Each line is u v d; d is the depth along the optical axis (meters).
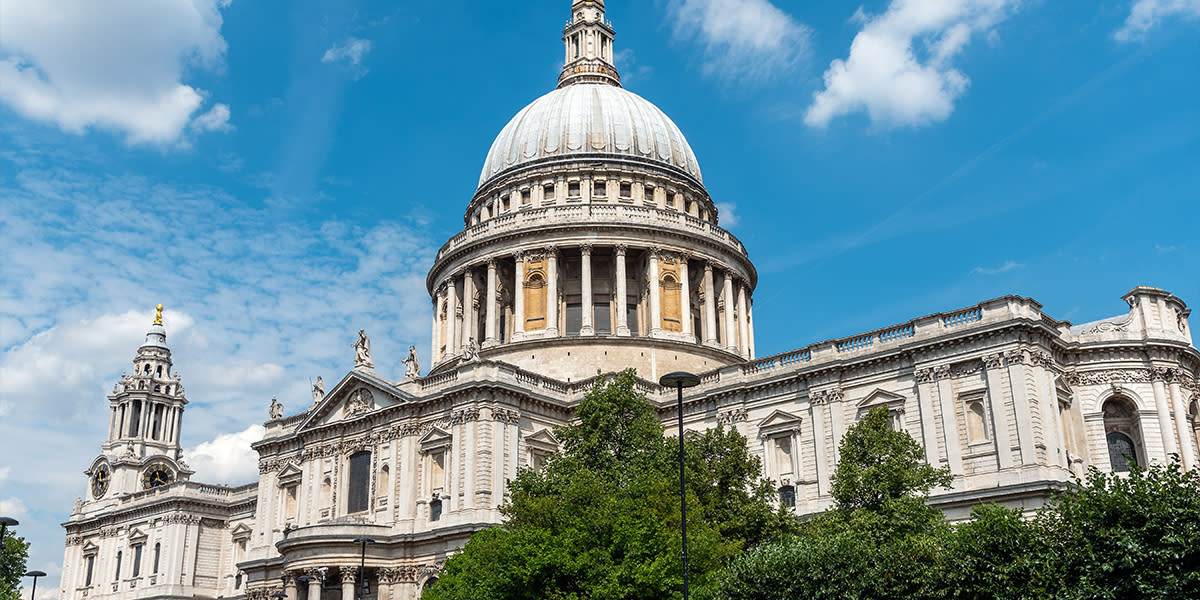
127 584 126.50
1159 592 40.31
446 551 78.50
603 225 104.00
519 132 118.19
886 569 48.22
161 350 148.75
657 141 116.75
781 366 83.38
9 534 102.44
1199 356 78.94
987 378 70.62
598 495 58.84
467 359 88.38
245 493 125.69
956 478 70.19
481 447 80.38
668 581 53.41
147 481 137.75
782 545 52.31
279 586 91.06
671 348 101.19
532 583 54.88
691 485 62.97
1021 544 45.31
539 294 103.94
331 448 91.06
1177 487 42.66
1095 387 75.50
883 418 62.25
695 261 108.38
